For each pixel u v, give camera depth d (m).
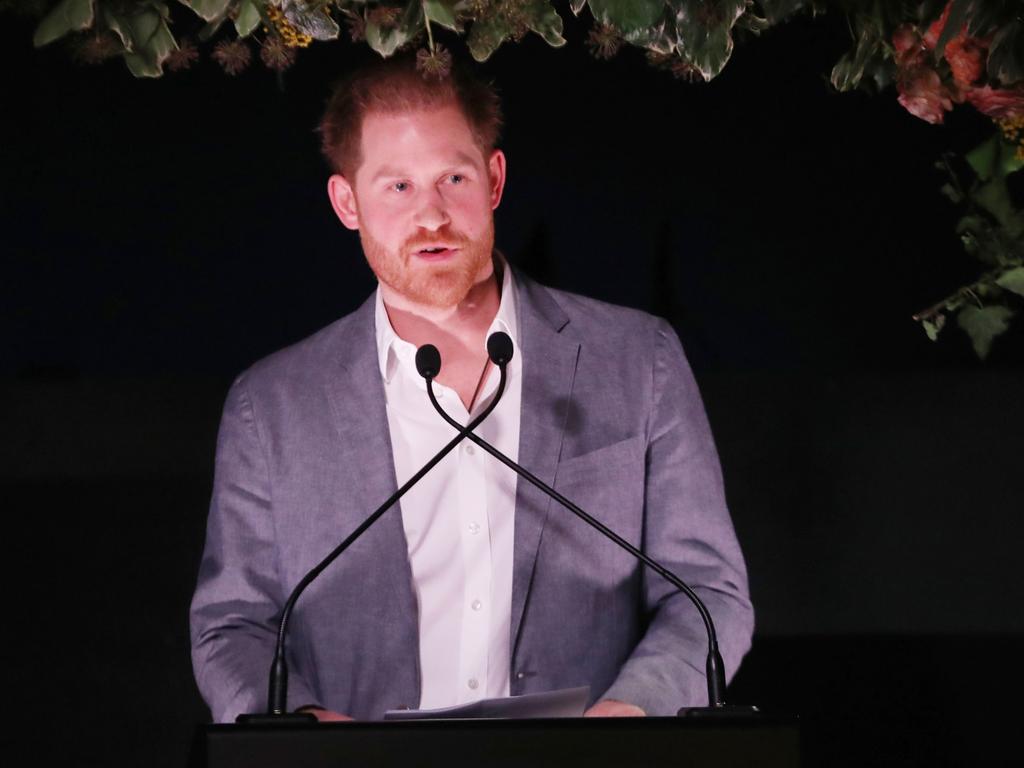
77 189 10.53
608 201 10.73
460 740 5.63
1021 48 7.98
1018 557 10.78
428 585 8.82
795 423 10.78
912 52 8.45
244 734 5.60
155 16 8.10
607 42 8.23
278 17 8.09
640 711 7.78
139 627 10.77
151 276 10.59
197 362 10.63
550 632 8.75
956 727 10.82
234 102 10.57
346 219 9.42
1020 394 10.76
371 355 9.20
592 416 9.07
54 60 10.46
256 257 10.61
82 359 10.60
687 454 9.09
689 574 8.85
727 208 10.73
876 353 10.77
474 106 9.12
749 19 8.38
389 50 7.96
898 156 10.70
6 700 10.71
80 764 10.74
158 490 10.72
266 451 9.13
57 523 10.71
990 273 9.49
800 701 10.85
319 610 8.80
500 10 7.94
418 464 8.97
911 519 10.83
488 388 9.12
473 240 9.07
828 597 10.87
